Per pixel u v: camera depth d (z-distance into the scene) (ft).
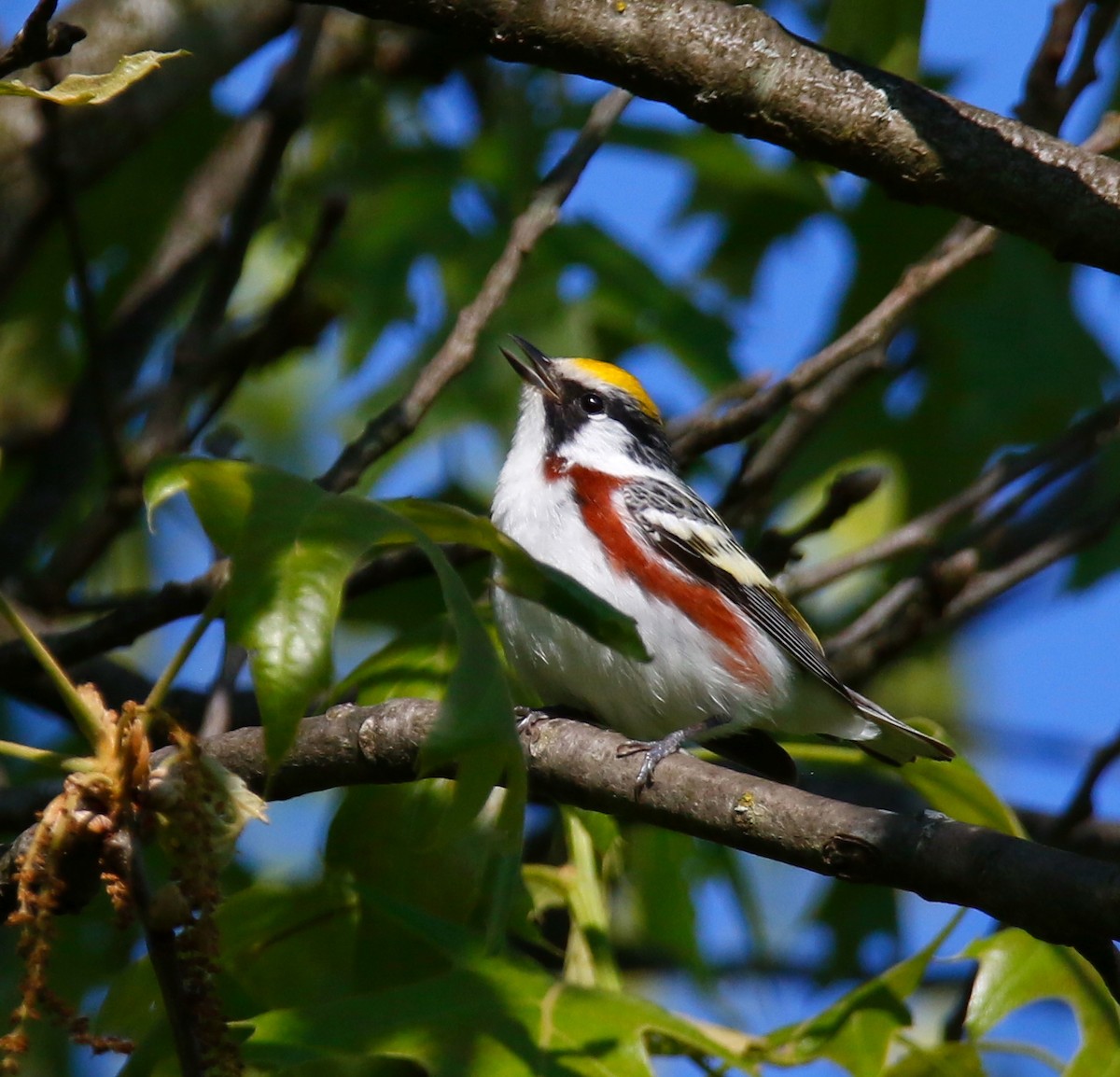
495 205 42.24
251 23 40.11
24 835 21.53
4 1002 34.91
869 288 44.42
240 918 26.22
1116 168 22.34
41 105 33.60
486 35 22.40
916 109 22.50
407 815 26.32
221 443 37.47
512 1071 22.45
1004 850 18.78
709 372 41.52
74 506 46.47
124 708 17.42
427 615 42.78
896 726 28.66
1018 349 41.32
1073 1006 26.05
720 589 35.94
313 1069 22.98
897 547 38.96
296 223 43.68
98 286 45.75
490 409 41.57
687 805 22.08
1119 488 46.09
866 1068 25.18
